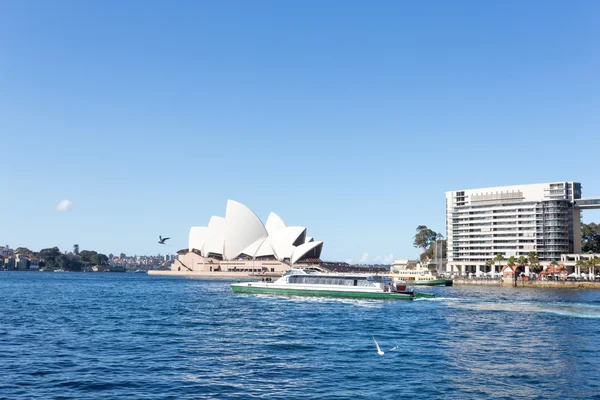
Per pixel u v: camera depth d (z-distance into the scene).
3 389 30.88
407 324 63.59
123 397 29.66
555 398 30.44
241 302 97.81
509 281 180.00
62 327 58.53
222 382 33.09
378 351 42.75
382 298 102.69
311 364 38.59
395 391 31.33
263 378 34.22
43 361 38.69
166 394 30.30
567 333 56.41
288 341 49.16
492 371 36.75
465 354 43.12
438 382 33.47
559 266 196.75
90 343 47.09
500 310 83.31
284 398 29.78
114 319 67.25
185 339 49.94
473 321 67.44
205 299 106.56
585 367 38.44
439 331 57.31
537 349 45.94
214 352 43.09
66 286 173.25
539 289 160.62
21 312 76.19
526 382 33.78
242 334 53.69
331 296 105.56
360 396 30.30
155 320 66.19
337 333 54.94
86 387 31.58
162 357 40.72
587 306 91.75
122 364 37.94
